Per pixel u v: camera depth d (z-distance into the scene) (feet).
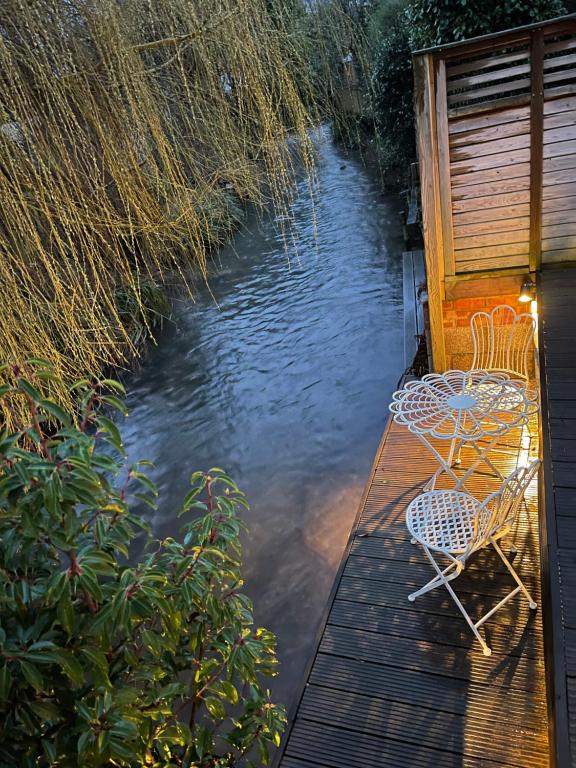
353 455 17.61
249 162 7.02
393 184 36.58
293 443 18.67
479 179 13.25
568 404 9.23
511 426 9.82
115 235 5.96
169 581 5.51
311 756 7.38
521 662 7.96
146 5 5.63
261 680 11.31
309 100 7.31
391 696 7.88
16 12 4.50
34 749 4.53
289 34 6.83
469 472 9.62
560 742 4.76
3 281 4.99
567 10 22.13
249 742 6.11
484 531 7.97
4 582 4.54
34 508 4.19
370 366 21.81
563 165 12.66
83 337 5.75
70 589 4.35
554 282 13.17
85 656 4.83
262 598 13.32
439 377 11.79
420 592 8.80
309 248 32.63
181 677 10.50
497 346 15.03
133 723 4.51
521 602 8.74
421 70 12.19
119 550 5.01
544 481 7.74
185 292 26.03
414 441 12.93
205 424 20.42
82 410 4.85
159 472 18.58
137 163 5.74
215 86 6.27
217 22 5.97
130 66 5.28
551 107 12.29
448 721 7.47
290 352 23.85
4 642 4.20
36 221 5.14
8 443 4.33
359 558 10.05
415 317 22.53
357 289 27.58
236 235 34.45
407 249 29.78
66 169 5.12
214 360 24.16
